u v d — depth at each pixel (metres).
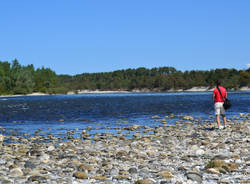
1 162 8.70
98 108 38.66
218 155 8.58
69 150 10.84
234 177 6.45
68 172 7.45
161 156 9.25
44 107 42.97
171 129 17.05
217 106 15.58
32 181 6.46
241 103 43.62
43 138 14.81
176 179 6.36
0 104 54.91
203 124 19.05
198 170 7.29
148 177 6.79
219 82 15.67
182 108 35.72
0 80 144.00
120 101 60.31
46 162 8.68
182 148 10.77
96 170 7.68
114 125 20.19
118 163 8.48
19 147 12.06
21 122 22.88
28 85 153.75
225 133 14.29
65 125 20.61
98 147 11.63
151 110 33.41
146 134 15.54
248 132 14.13
